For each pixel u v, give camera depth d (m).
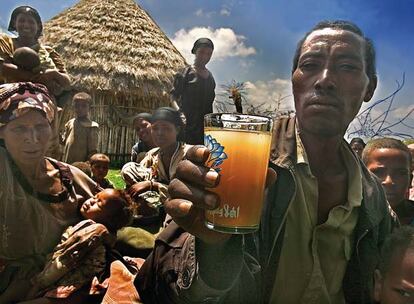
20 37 1.68
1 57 1.60
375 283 0.78
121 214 1.12
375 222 0.78
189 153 0.53
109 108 4.08
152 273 0.73
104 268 1.06
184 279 0.62
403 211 1.07
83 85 3.99
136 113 4.20
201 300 0.62
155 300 0.72
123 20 4.52
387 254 0.76
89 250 1.00
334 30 0.72
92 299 1.02
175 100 2.04
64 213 1.05
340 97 0.70
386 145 1.04
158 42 4.60
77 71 4.03
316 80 0.71
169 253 0.70
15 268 0.97
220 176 0.53
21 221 0.97
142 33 4.53
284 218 0.73
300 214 0.75
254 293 0.70
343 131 0.74
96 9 4.52
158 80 4.32
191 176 0.52
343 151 0.80
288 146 0.76
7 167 0.95
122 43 4.34
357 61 0.71
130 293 1.04
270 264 0.73
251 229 0.54
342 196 0.78
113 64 4.17
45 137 0.99
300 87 0.73
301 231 0.76
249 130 0.53
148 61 4.38
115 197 1.12
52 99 1.07
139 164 1.92
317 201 0.76
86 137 2.26
